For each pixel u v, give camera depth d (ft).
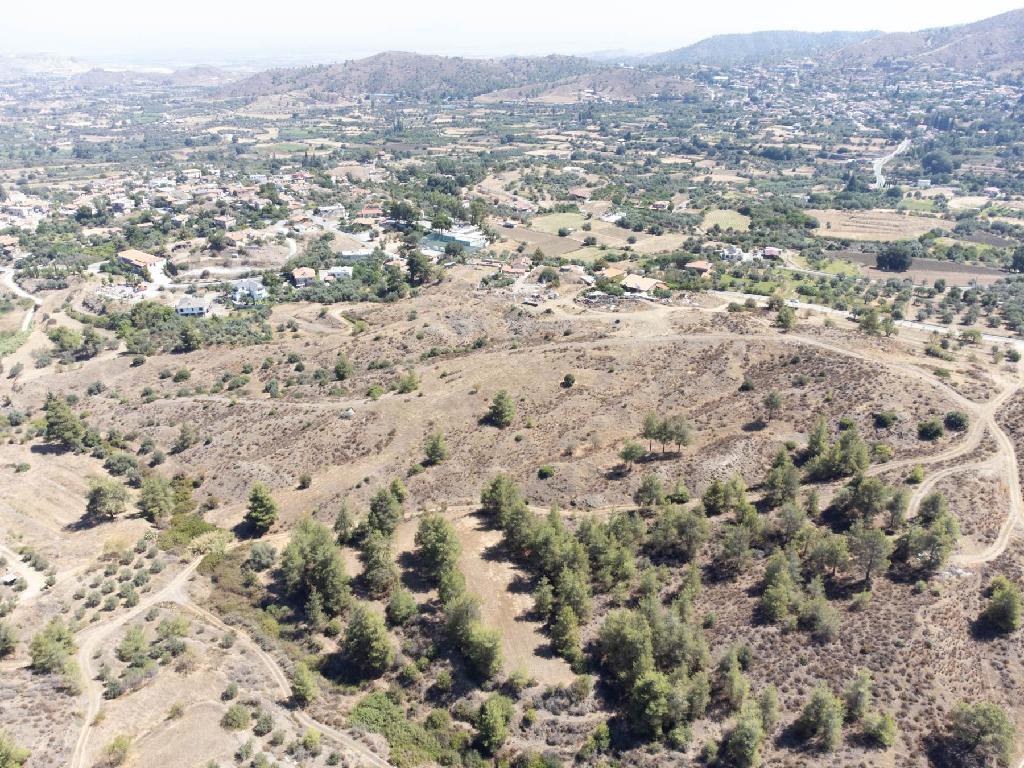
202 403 620.90
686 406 520.42
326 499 469.57
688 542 373.61
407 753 288.92
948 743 270.46
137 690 302.66
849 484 390.63
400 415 547.49
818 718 273.13
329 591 369.50
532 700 309.42
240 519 463.42
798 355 556.51
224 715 289.94
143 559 419.13
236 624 362.33
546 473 456.86
